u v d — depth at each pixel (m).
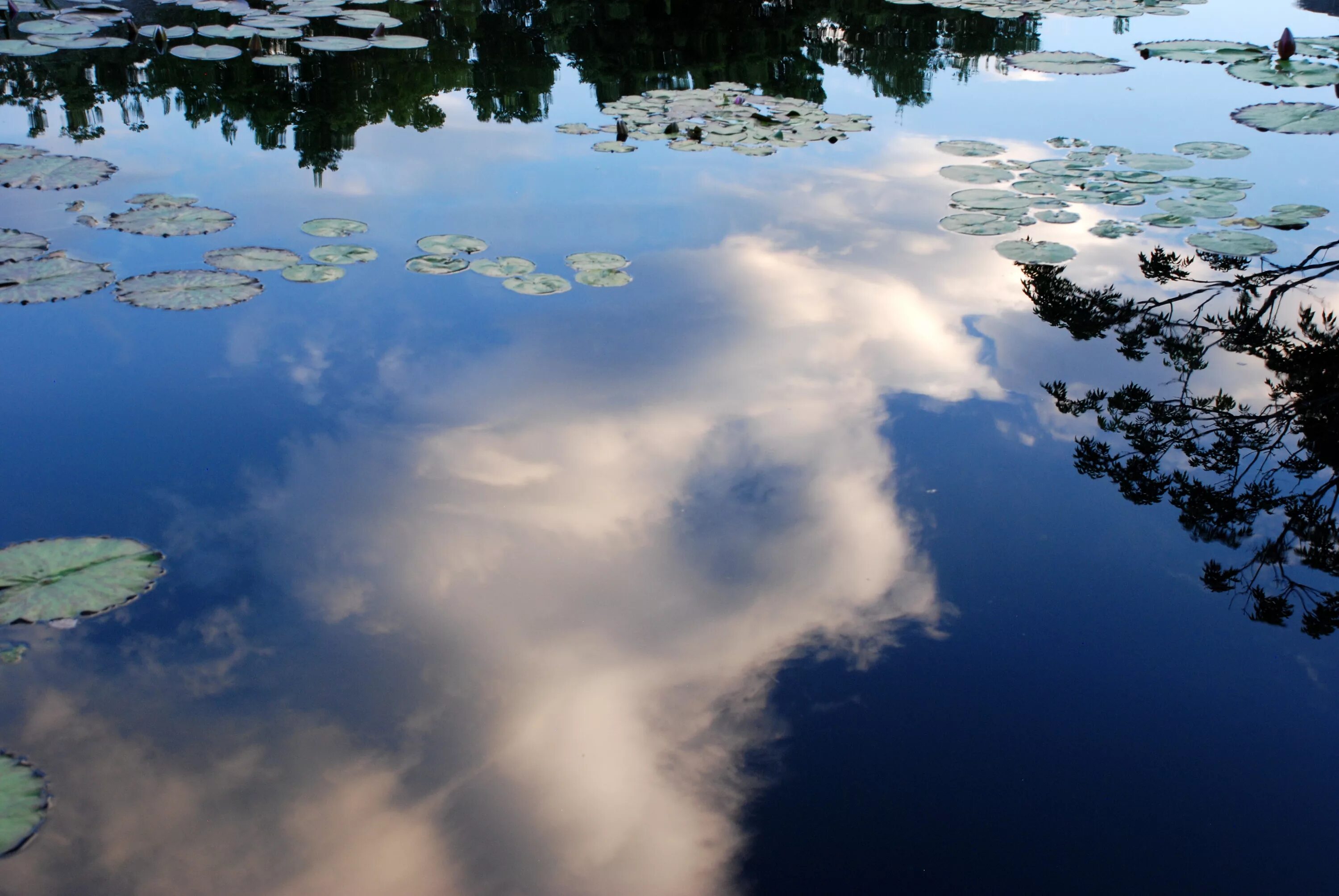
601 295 4.78
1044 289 4.94
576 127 7.45
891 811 2.39
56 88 8.16
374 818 2.34
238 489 3.41
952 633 2.92
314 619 2.91
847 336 4.50
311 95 8.16
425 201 5.94
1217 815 2.38
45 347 4.21
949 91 8.70
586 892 2.19
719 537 3.29
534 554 3.19
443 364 4.18
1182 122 7.78
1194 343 4.48
